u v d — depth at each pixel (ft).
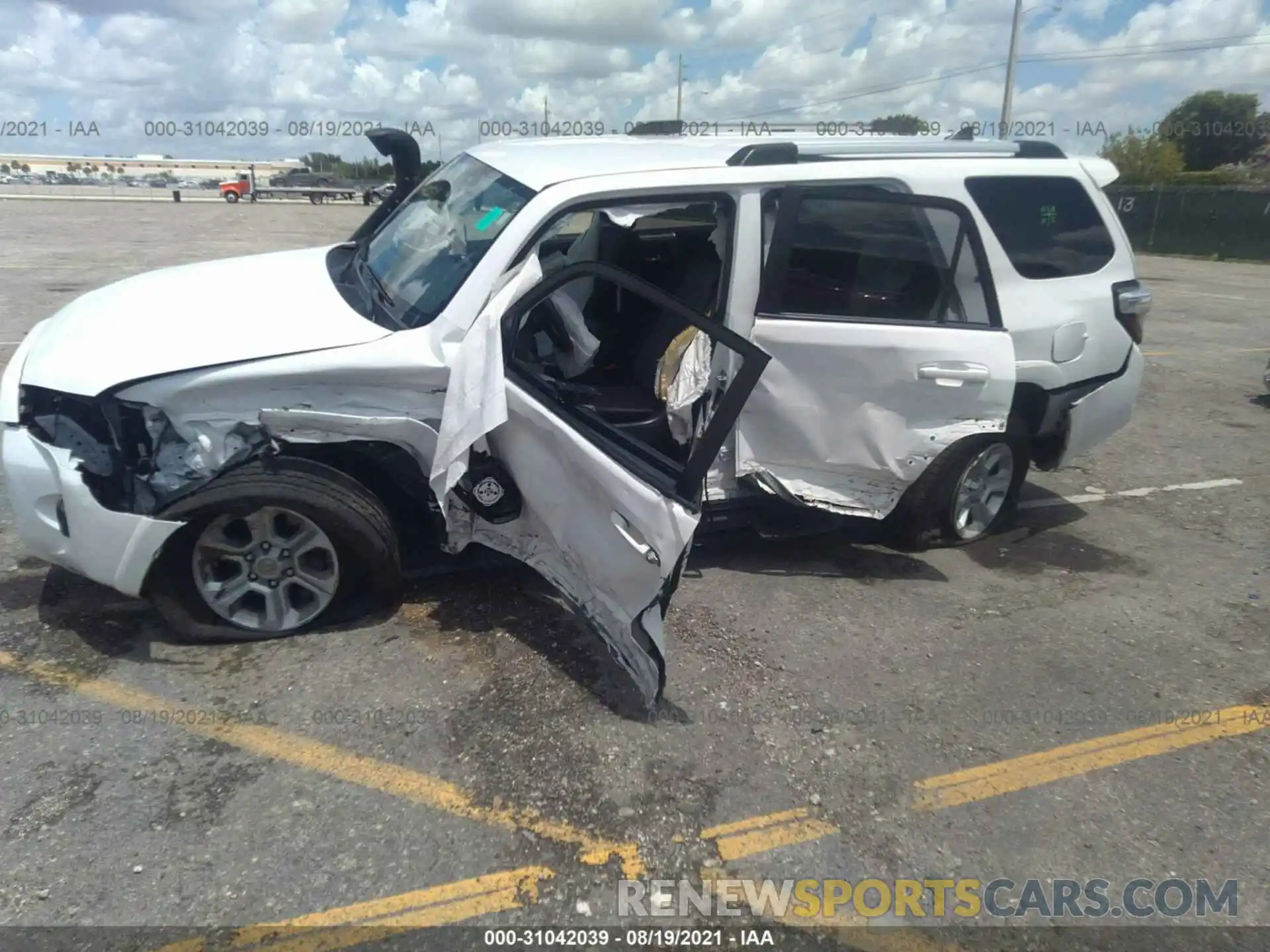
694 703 10.71
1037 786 9.66
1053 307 14.24
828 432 12.78
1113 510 17.65
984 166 13.94
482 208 12.24
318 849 8.30
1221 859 8.79
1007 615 13.29
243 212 118.73
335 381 10.55
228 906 7.65
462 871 8.16
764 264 12.33
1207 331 39.91
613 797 9.16
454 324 10.95
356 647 11.43
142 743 9.55
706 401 12.42
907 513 14.74
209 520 10.57
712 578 13.97
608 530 10.23
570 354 12.75
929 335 12.64
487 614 12.32
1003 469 15.42
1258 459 21.09
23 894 7.63
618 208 11.87
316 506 10.78
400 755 9.57
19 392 10.68
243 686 10.57
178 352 10.40
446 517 11.09
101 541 10.24
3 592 12.36
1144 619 13.35
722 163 12.51
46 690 10.35
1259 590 14.43
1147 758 10.19
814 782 9.54
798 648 12.09
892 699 11.07
